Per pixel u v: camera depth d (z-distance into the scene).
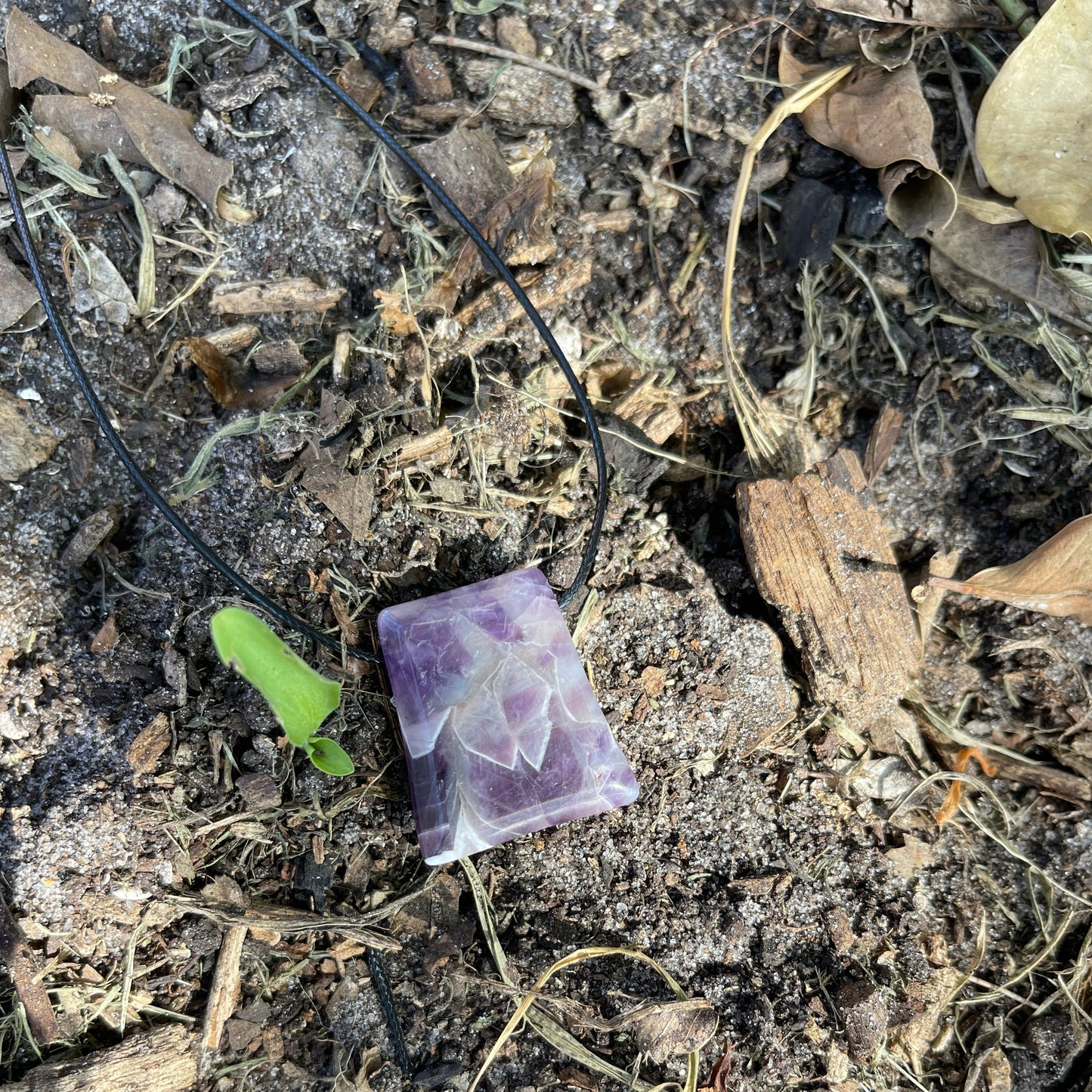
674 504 0.15
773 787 0.15
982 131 0.14
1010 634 0.15
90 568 0.14
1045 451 0.15
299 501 0.14
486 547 0.15
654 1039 0.14
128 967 0.13
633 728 0.15
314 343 0.15
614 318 0.15
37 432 0.14
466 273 0.15
